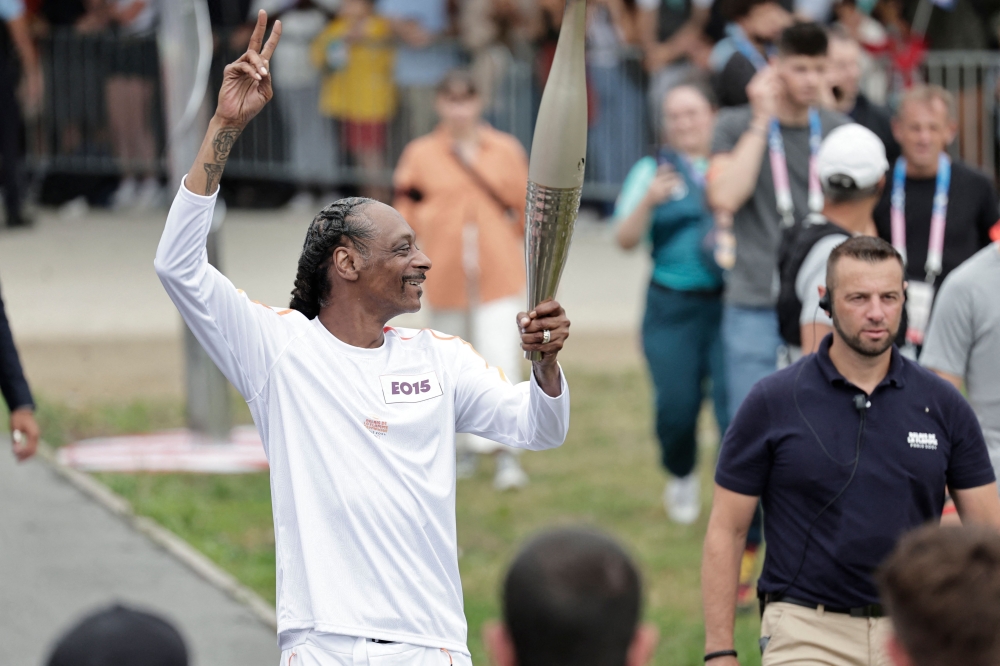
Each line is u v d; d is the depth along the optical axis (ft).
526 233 36.37
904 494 42.52
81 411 95.66
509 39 143.33
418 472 38.09
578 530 25.00
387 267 38.58
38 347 111.24
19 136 148.36
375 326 39.32
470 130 88.84
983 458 43.50
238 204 156.76
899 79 125.29
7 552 70.33
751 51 78.89
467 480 90.33
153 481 83.46
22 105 150.00
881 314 42.11
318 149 148.05
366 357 38.88
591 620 23.72
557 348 37.37
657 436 79.77
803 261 54.44
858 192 54.49
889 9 132.36
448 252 87.66
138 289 128.57
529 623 23.89
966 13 132.67
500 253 87.66
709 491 88.84
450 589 38.45
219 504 80.07
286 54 145.59
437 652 37.47
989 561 24.97
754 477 43.98
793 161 68.59
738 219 69.92
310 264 39.17
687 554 75.10
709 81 100.42
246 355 38.40
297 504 37.42
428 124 145.69
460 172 87.97
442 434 38.93
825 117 69.10
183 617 63.62
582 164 35.32
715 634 43.83
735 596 44.29
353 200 39.55
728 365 70.03
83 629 23.34
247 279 129.29
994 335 49.96
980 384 50.65
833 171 54.44
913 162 64.54
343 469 37.42
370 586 37.01
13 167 145.89
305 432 37.88
